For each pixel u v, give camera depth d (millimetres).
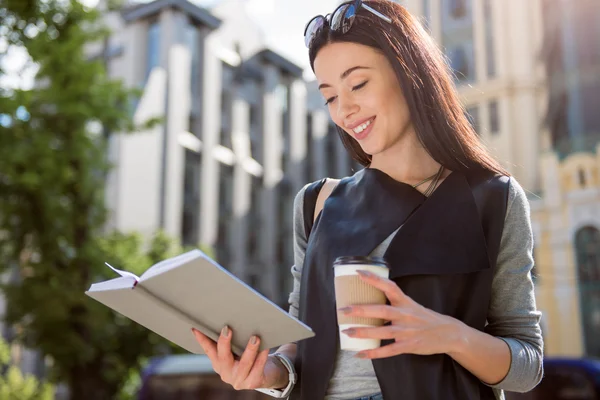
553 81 22484
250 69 28734
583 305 20516
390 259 1369
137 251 14555
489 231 1410
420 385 1304
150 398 10062
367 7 1499
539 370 1383
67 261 12875
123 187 22594
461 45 24078
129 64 25141
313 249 1495
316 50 1536
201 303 1291
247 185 27641
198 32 26703
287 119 30000
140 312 1353
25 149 11734
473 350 1259
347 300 1234
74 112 11984
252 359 1328
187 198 25094
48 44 11688
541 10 23078
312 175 30359
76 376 13477
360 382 1384
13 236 12391
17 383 14742
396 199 1448
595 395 8281
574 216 21016
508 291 1428
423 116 1454
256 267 27531
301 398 1438
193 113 25875
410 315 1202
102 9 13391
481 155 1493
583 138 21641
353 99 1493
